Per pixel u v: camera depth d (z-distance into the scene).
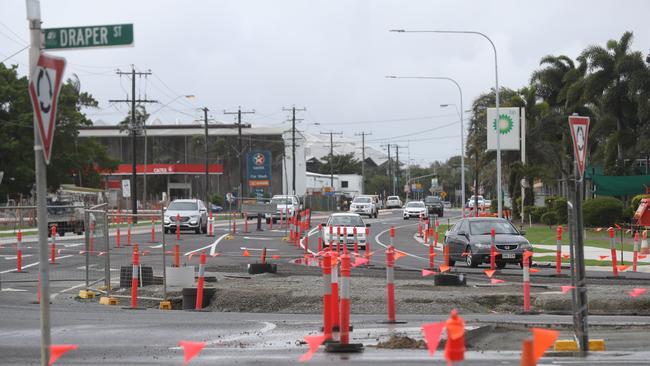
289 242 53.00
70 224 47.97
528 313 20.17
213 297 22.67
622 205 63.66
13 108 80.62
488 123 57.84
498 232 35.75
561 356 13.32
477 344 14.54
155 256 38.44
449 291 23.81
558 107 87.75
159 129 131.00
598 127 74.56
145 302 23.19
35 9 8.98
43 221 8.95
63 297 24.94
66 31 9.80
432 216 61.16
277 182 133.50
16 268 33.91
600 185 68.88
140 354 14.02
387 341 14.73
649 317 19.59
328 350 13.88
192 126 131.25
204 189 129.38
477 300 21.92
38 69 8.83
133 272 22.44
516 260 34.03
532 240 55.06
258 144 132.50
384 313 20.53
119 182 122.56
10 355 14.00
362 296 22.09
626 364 12.59
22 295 25.02
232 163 130.38
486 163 84.06
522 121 58.69
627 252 44.28
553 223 74.56
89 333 16.69
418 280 28.20
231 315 20.31
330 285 14.05
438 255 44.22
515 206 84.88
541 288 25.16
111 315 20.16
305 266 35.09
